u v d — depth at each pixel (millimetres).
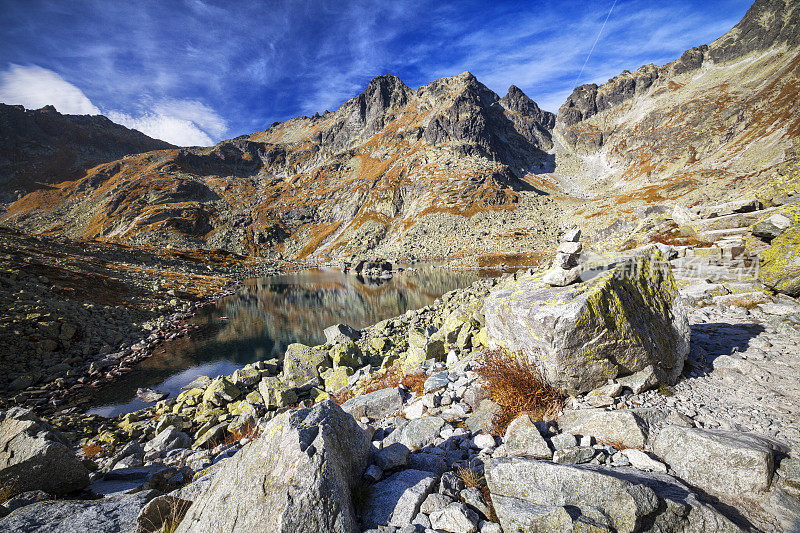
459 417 7273
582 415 5801
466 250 121625
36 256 49750
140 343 32531
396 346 23391
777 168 93000
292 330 37688
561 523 3607
